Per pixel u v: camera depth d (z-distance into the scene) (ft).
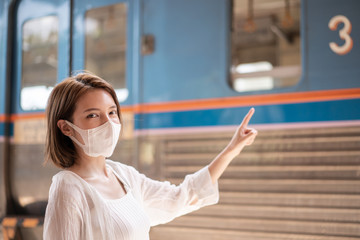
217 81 8.78
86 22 10.46
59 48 10.70
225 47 8.75
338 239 7.64
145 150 9.39
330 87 7.80
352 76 7.64
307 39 8.04
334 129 7.73
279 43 13.89
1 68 11.37
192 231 8.88
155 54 9.45
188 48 9.11
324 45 7.89
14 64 11.37
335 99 7.75
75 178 4.18
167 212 5.05
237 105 8.54
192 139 8.95
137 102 9.55
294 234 8.00
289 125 8.07
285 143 8.12
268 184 8.25
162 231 9.16
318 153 7.84
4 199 11.13
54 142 4.40
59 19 10.75
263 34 13.70
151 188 5.08
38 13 11.10
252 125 8.40
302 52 8.07
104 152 4.29
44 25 11.05
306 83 7.99
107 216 4.13
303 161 7.95
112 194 4.46
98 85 4.42
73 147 4.50
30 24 11.27
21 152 11.12
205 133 8.81
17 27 11.39
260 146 8.34
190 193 5.11
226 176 8.65
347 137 7.63
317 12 7.99
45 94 10.93
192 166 8.91
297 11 11.68
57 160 4.42
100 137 4.27
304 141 7.96
